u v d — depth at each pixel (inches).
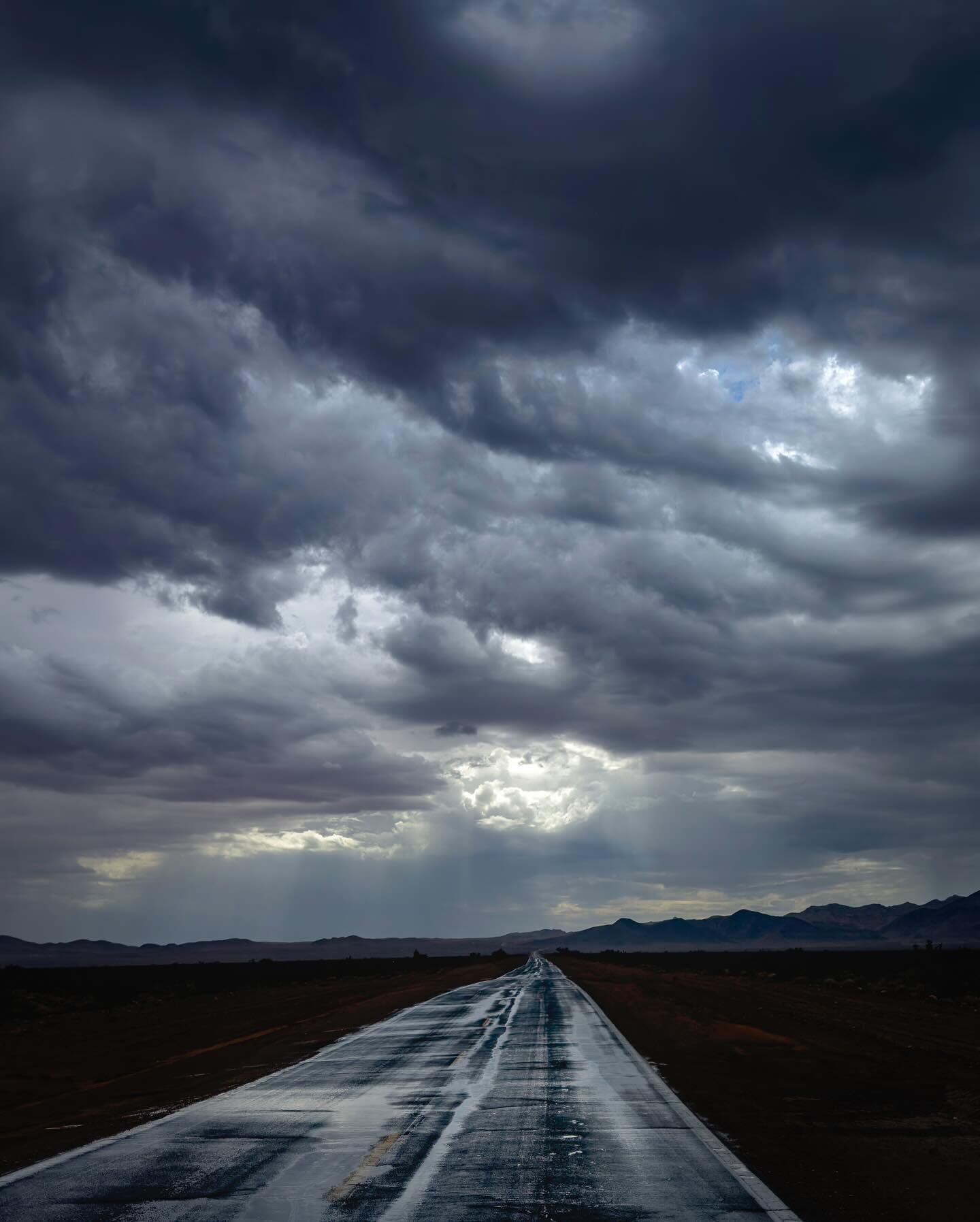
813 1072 700.0
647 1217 328.5
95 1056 976.9
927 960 2493.8
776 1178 385.4
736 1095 595.2
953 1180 387.2
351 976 3112.7
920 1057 788.6
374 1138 464.4
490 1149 436.5
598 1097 583.8
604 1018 1138.7
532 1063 742.5
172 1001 2069.4
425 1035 973.8
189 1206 342.3
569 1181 377.1
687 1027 1035.3
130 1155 433.7
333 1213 331.9
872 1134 481.4
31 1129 525.7
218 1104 577.0
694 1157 421.7
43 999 1930.4
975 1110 546.3
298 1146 447.5
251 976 3171.8
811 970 2755.9
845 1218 329.4
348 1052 849.5
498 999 1526.8
